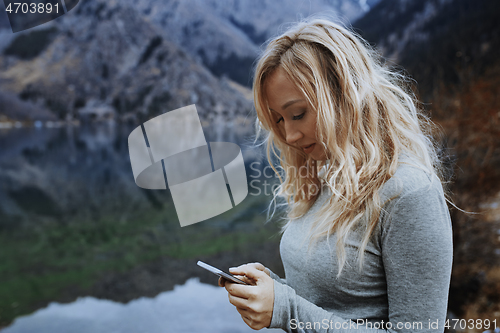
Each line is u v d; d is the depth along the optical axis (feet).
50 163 67.31
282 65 2.01
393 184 1.82
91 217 35.50
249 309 1.95
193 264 21.12
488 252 9.23
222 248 21.70
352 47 1.96
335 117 1.96
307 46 1.97
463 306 8.37
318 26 2.02
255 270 2.09
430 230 1.73
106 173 58.59
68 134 100.89
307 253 2.15
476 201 9.71
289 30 2.09
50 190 48.49
